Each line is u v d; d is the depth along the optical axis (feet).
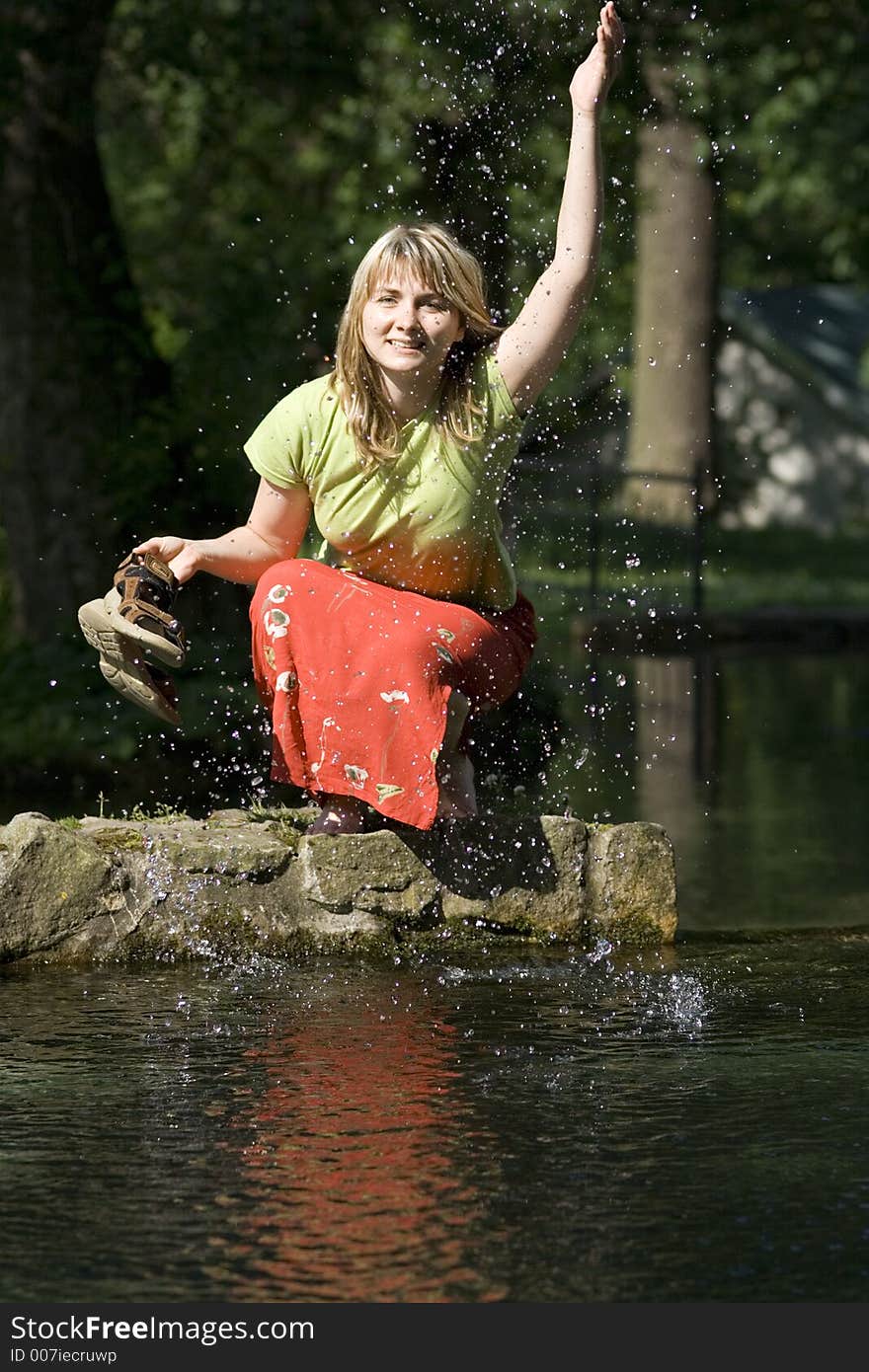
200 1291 15.47
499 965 28.25
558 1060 22.49
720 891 36.88
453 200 73.51
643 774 58.34
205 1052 22.77
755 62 105.91
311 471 28.09
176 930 28.53
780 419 242.78
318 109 98.43
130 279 73.31
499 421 27.86
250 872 28.86
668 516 181.68
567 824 30.25
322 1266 15.88
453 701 27.91
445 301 27.20
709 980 27.37
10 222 71.15
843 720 77.97
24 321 71.41
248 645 69.72
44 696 61.41
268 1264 15.93
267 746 57.72
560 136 76.23
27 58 70.18
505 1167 18.33
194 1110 20.22
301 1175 18.07
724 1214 17.06
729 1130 19.57
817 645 131.44
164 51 78.69
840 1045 23.31
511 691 29.50
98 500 71.92
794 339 246.06
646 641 122.11
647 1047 23.18
